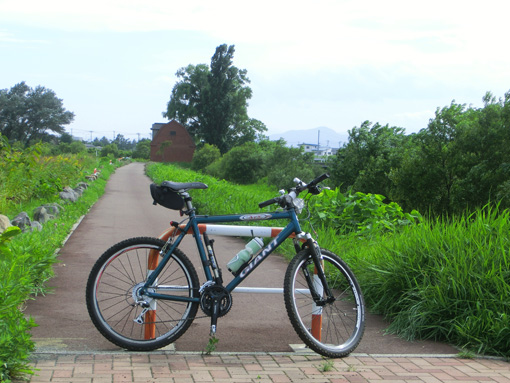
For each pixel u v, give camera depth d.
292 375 3.73
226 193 17.45
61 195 17.45
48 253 6.70
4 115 112.44
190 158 102.56
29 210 13.87
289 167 54.97
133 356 4.00
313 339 4.12
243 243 10.26
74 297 6.00
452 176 28.41
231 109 92.62
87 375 3.52
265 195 20.20
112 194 25.19
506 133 27.00
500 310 4.61
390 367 3.99
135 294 4.26
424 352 4.47
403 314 5.10
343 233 9.77
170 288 4.27
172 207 4.28
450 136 28.72
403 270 5.52
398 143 37.91
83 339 4.48
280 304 5.98
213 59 92.88
